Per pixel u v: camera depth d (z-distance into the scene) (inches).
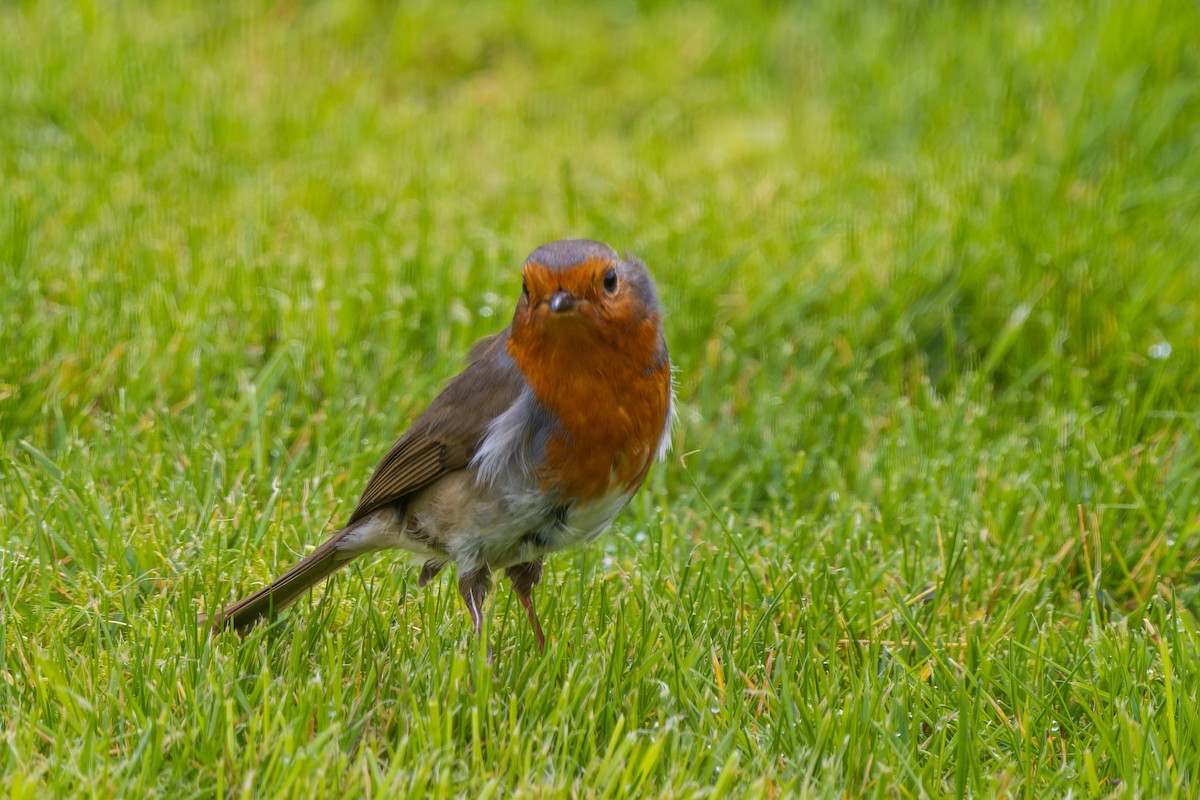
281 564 350.6
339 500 376.5
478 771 264.7
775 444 415.5
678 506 398.3
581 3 693.3
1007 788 268.4
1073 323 469.1
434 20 669.9
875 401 451.2
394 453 317.4
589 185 563.8
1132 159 552.7
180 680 285.3
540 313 290.2
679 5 695.1
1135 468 401.4
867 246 513.3
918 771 277.9
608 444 300.8
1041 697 304.0
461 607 339.9
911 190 546.0
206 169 545.0
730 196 549.6
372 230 502.6
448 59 666.8
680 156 596.1
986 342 473.7
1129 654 310.2
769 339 466.3
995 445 418.3
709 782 273.9
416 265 471.5
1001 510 383.6
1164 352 443.8
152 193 525.0
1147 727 279.1
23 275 448.5
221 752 267.9
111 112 585.6
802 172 570.3
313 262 484.7
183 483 371.2
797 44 671.8
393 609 331.9
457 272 488.7
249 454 392.8
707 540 375.9
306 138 577.6
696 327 462.3
